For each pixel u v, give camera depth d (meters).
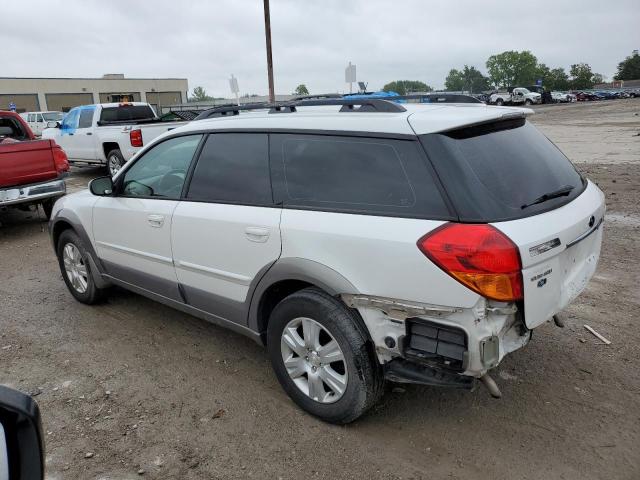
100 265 4.85
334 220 2.97
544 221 2.71
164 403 3.54
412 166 2.78
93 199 4.77
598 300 4.82
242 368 3.96
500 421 3.23
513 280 2.52
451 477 2.80
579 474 2.78
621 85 108.94
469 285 2.52
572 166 3.50
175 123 12.01
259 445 3.10
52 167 8.53
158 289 4.27
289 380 3.37
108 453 3.07
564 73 132.75
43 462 1.68
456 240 2.54
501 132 3.09
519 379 3.65
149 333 4.60
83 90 64.44
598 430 3.11
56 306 5.31
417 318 2.71
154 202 4.10
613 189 9.41
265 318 3.52
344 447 3.05
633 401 3.36
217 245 3.58
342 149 3.06
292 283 3.31
